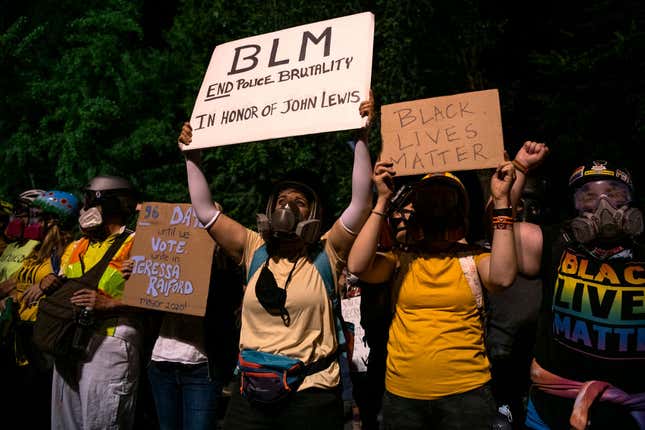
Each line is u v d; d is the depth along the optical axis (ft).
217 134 9.70
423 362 8.55
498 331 11.35
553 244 8.52
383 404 9.04
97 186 12.50
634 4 25.07
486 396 8.48
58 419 11.98
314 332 8.86
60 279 12.42
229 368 11.37
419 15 22.61
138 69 32.40
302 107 9.11
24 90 33.32
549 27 31.50
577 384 8.08
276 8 24.02
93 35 32.73
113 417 11.47
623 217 7.74
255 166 24.68
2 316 14.03
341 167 24.03
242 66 9.96
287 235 8.98
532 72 31.37
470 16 24.00
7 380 14.73
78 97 32.07
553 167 27.07
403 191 9.55
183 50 32.12
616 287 7.89
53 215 14.89
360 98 8.73
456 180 9.20
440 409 8.48
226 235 9.78
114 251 12.03
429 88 23.72
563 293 8.23
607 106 25.25
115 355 11.51
